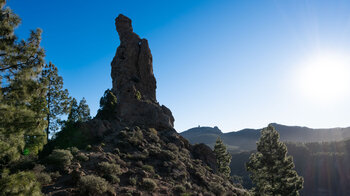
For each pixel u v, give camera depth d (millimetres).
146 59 67125
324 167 146625
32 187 8891
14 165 19828
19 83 10078
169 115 61656
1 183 8109
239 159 176875
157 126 50938
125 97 54188
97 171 23203
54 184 18719
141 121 50750
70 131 36531
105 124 42594
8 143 9539
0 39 9945
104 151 31938
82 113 48500
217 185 31188
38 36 11164
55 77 35812
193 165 37812
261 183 28484
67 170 21547
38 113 11406
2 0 9977
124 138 38000
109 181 21953
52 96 35219
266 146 28828
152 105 54594
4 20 9891
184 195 23609
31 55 10703
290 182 26516
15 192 8141
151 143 40469
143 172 26281
